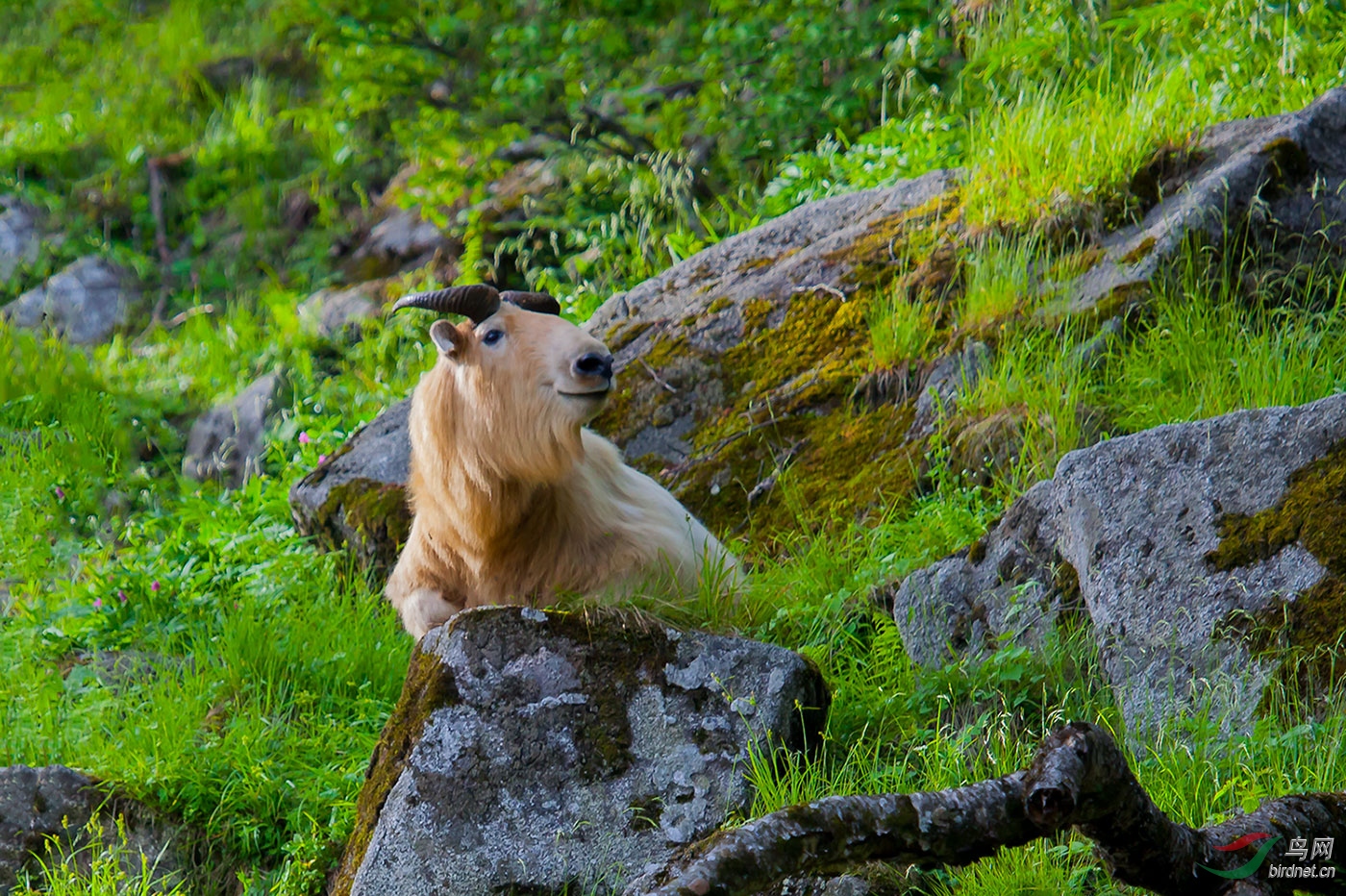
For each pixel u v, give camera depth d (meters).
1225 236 14.57
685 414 16.42
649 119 25.52
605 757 9.91
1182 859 7.39
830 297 16.59
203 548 16.94
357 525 16.12
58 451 21.75
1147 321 14.34
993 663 10.77
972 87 21.77
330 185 30.00
